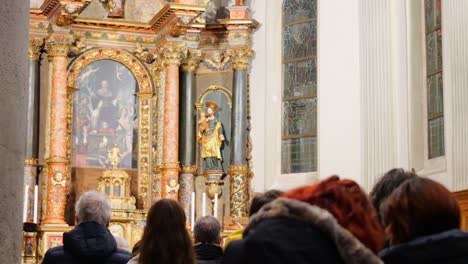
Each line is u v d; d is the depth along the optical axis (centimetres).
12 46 407
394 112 1628
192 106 1845
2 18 405
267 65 1880
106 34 1850
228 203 1833
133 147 1853
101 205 521
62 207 1712
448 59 1459
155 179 1836
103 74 1852
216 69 1873
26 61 421
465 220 1380
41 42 1764
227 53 1856
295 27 1875
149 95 1862
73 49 1809
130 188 1833
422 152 1588
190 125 1836
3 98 401
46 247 1672
